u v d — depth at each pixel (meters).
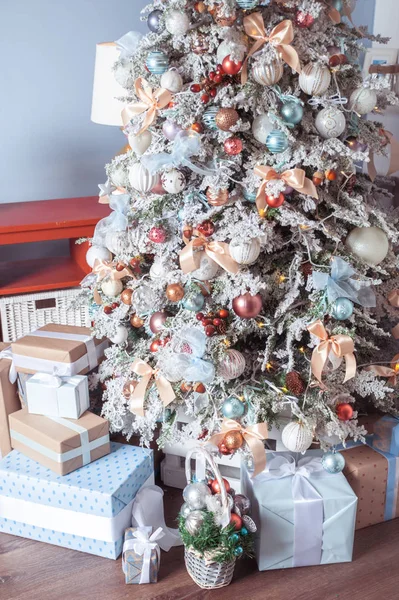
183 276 1.21
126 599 1.25
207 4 1.04
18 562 1.35
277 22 1.09
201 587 1.27
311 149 1.10
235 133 1.15
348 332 1.18
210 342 1.19
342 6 1.15
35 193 2.33
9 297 1.88
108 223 1.34
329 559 1.33
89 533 1.35
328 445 1.32
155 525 1.40
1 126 2.21
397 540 1.41
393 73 1.93
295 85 1.11
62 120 2.28
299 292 1.21
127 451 1.45
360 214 1.13
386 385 1.38
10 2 2.09
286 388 1.24
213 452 1.37
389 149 1.29
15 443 1.45
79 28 2.21
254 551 1.32
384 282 1.36
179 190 1.15
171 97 1.13
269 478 1.31
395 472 1.43
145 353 1.36
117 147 2.39
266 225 1.14
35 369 1.48
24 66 2.17
